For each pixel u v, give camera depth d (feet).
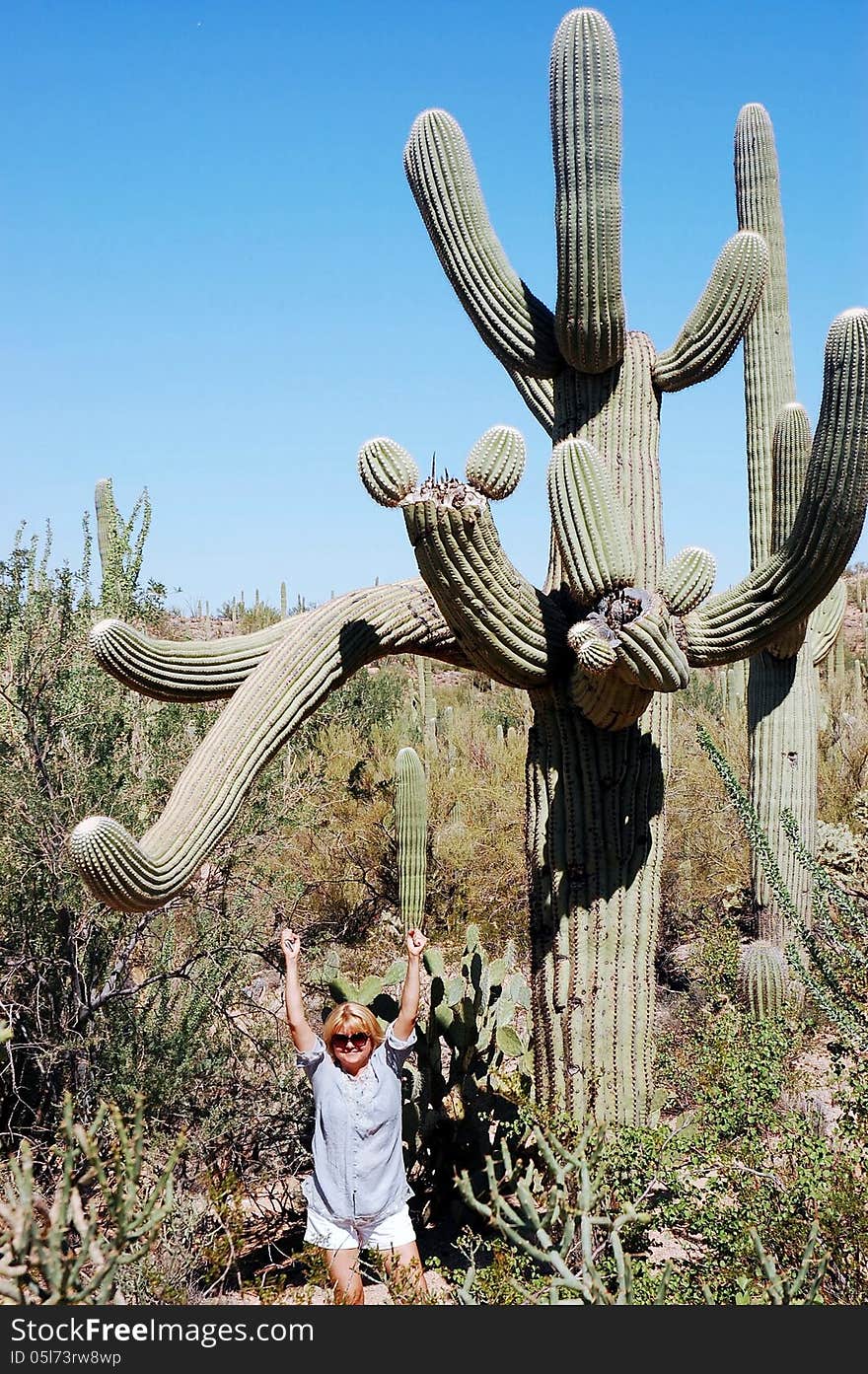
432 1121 17.72
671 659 13.97
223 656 16.35
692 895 32.09
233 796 15.24
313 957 26.37
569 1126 14.53
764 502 27.55
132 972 22.54
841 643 63.05
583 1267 10.51
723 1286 11.05
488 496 14.28
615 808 16.01
